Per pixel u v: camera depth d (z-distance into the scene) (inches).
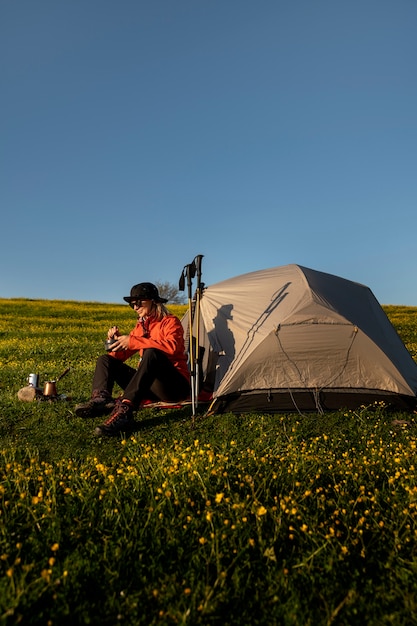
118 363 282.5
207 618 118.2
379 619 119.2
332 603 123.6
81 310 1333.7
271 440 238.1
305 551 144.2
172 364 270.5
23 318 1122.7
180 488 174.6
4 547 142.9
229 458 209.6
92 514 161.2
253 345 278.7
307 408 278.5
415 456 206.2
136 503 168.4
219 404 279.3
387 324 325.7
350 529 153.0
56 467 204.2
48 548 145.5
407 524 157.2
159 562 140.6
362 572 136.5
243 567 136.6
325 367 282.4
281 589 129.0
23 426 264.8
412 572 133.8
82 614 120.3
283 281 303.7
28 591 124.6
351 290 319.3
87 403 263.7
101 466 186.1
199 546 146.3
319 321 278.8
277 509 160.7
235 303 304.8
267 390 281.3
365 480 187.5
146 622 119.0
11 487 182.5
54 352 577.0
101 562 139.6
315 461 200.5
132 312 1323.8
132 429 255.9
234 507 156.9
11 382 391.2
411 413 276.4
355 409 276.7
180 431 253.3
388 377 281.0
